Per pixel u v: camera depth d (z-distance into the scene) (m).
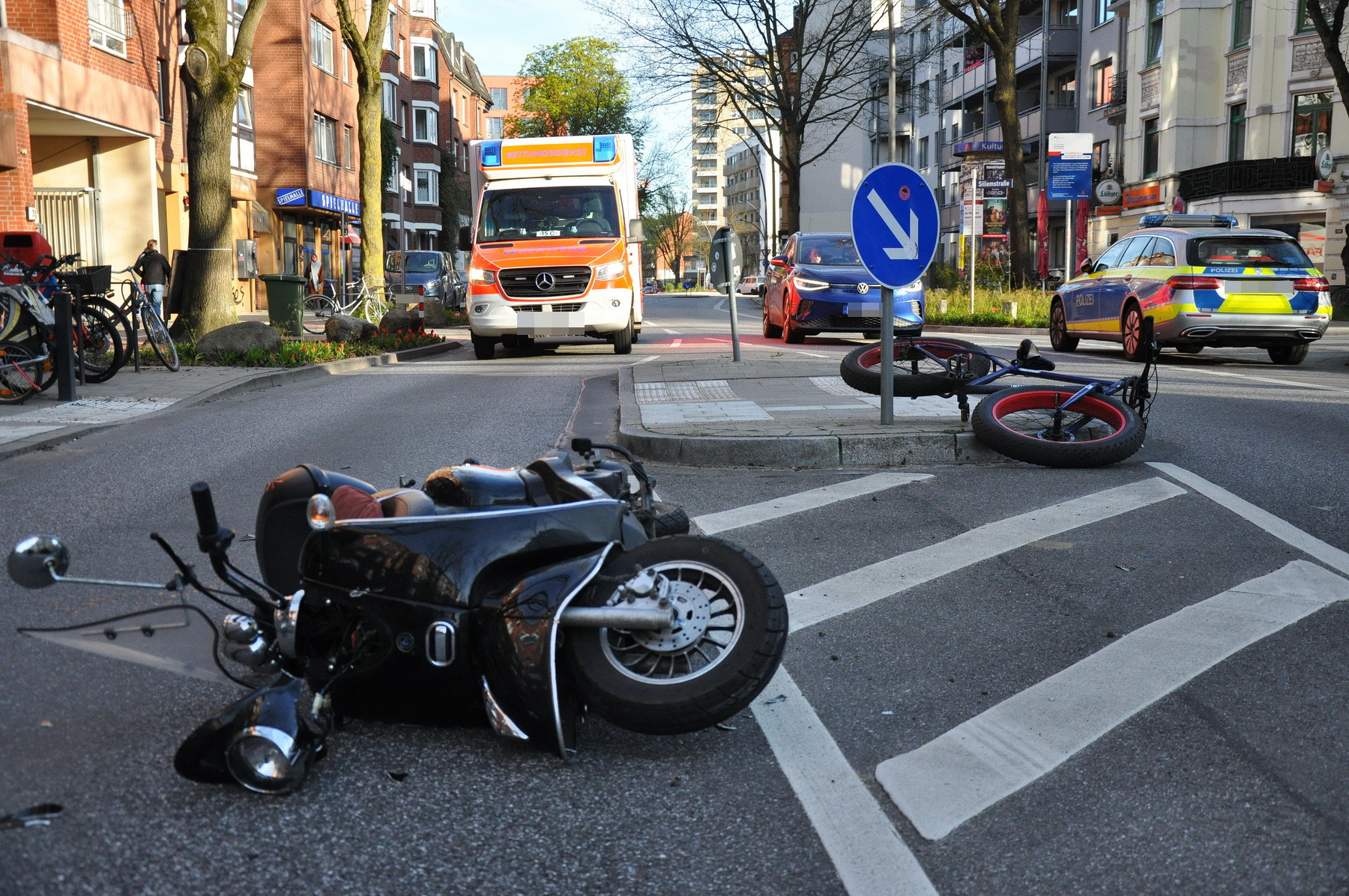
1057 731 3.75
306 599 3.68
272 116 42.16
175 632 3.65
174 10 33.62
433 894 2.77
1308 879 2.84
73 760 3.45
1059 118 51.09
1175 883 2.83
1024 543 6.09
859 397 11.46
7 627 4.69
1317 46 34.31
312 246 46.53
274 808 3.19
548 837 3.07
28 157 22.98
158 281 21.94
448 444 9.49
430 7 63.22
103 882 2.76
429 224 63.97
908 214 8.73
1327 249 34.34
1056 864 2.93
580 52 77.75
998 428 8.22
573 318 18.94
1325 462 8.12
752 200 155.00
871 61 49.62
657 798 3.31
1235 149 37.97
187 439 10.05
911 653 4.51
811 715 3.92
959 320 29.97
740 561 3.53
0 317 12.30
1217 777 3.41
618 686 3.41
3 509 7.12
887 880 2.85
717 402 11.25
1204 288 15.56
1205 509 6.76
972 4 34.44
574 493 3.80
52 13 24.33
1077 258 39.19
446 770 3.48
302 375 16.39
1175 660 4.37
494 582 3.63
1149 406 8.77
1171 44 39.03
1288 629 4.71
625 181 20.09
